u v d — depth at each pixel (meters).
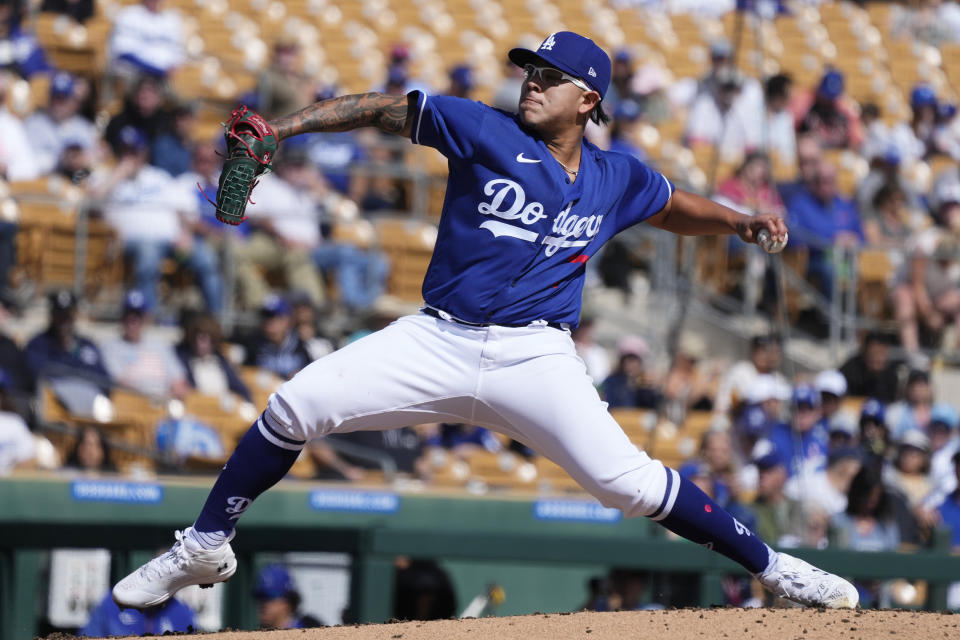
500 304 13.55
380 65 51.53
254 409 31.88
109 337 33.31
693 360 37.53
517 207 13.34
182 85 43.31
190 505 28.47
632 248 40.84
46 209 35.12
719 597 23.31
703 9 61.66
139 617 23.38
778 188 42.31
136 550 23.00
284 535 22.66
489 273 13.48
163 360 31.70
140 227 34.69
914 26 65.81
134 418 30.69
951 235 43.69
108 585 26.06
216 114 41.41
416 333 13.66
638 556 23.06
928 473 34.09
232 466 13.99
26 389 30.34
